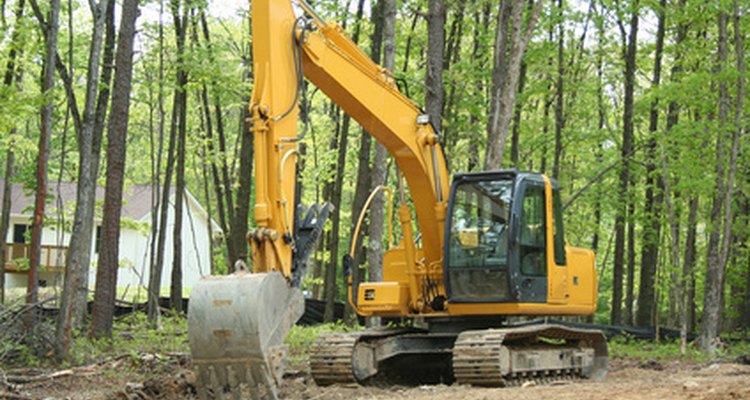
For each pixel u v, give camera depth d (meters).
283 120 9.76
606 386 11.08
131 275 46.41
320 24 11.09
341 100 11.59
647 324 28.34
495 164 18.50
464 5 25.41
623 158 26.20
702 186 21.47
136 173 46.78
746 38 23.03
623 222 28.38
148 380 11.34
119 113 16.95
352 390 12.02
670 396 9.11
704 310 20.94
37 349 13.97
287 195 9.55
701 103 21.98
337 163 28.98
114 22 20.08
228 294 8.20
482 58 25.73
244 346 8.16
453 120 27.94
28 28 18.22
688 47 23.30
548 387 11.12
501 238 12.62
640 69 31.70
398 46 29.12
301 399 11.08
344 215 35.22
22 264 24.64
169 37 28.17
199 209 49.72
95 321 16.88
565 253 13.59
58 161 38.50
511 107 18.55
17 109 16.05
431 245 13.38
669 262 31.25
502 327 13.19
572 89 28.34
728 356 19.80
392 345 13.00
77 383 12.23
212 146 28.62
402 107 12.42
